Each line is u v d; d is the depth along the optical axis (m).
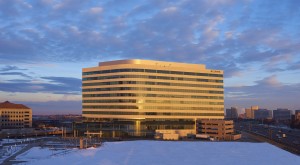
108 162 108.50
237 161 108.38
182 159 113.00
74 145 169.75
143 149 142.00
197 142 169.75
